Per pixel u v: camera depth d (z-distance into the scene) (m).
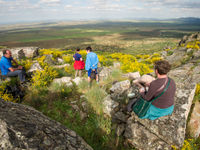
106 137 2.79
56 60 9.80
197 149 2.47
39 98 4.02
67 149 1.50
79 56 6.14
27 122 1.55
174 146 2.34
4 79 4.61
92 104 3.65
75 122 3.24
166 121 2.53
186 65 9.07
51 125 1.83
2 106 1.72
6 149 1.15
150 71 7.72
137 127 2.70
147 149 2.47
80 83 5.02
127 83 4.06
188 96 3.04
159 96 2.28
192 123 2.94
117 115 3.21
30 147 1.25
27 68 5.58
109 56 18.09
